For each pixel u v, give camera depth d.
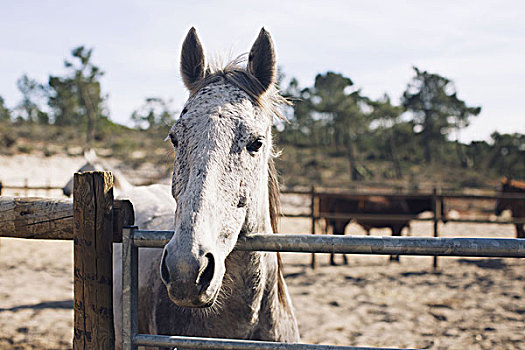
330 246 1.33
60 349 3.85
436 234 8.07
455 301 5.61
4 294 5.39
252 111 1.51
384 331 4.49
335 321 4.80
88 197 1.42
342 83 57.88
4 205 1.54
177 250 1.21
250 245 1.41
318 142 59.97
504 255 1.23
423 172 46.75
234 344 1.36
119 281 2.40
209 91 1.52
